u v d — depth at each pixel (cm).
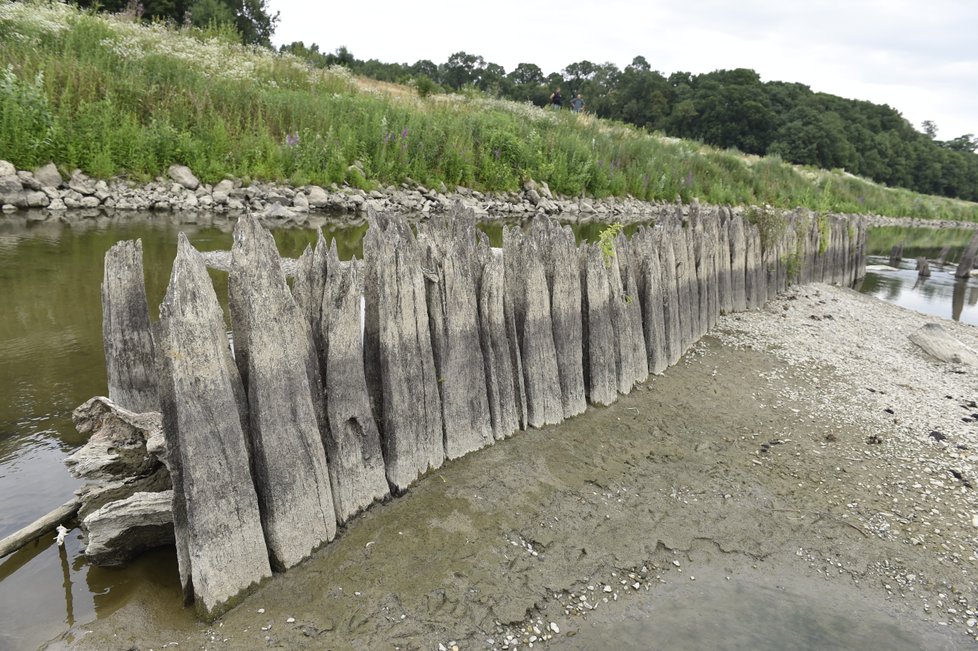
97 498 459
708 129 8262
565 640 418
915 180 8819
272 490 425
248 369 420
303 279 473
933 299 1756
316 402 466
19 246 1195
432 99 3272
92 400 474
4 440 574
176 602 410
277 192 1920
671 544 523
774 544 538
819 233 1652
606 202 3038
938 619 470
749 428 734
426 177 2386
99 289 988
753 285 1259
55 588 417
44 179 1573
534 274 650
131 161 1731
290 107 2253
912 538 557
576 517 538
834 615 465
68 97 1706
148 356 558
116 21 2522
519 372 649
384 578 442
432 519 506
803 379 901
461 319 581
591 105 8981
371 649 387
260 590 419
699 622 446
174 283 376
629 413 739
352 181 2152
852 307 1398
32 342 786
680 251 927
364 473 499
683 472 628
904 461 684
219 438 396
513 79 10044
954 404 846
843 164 7625
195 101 1980
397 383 520
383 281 503
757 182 4153
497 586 451
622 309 770
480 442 612
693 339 995
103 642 371
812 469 656
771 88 9244
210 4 3522
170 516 438
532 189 2723
